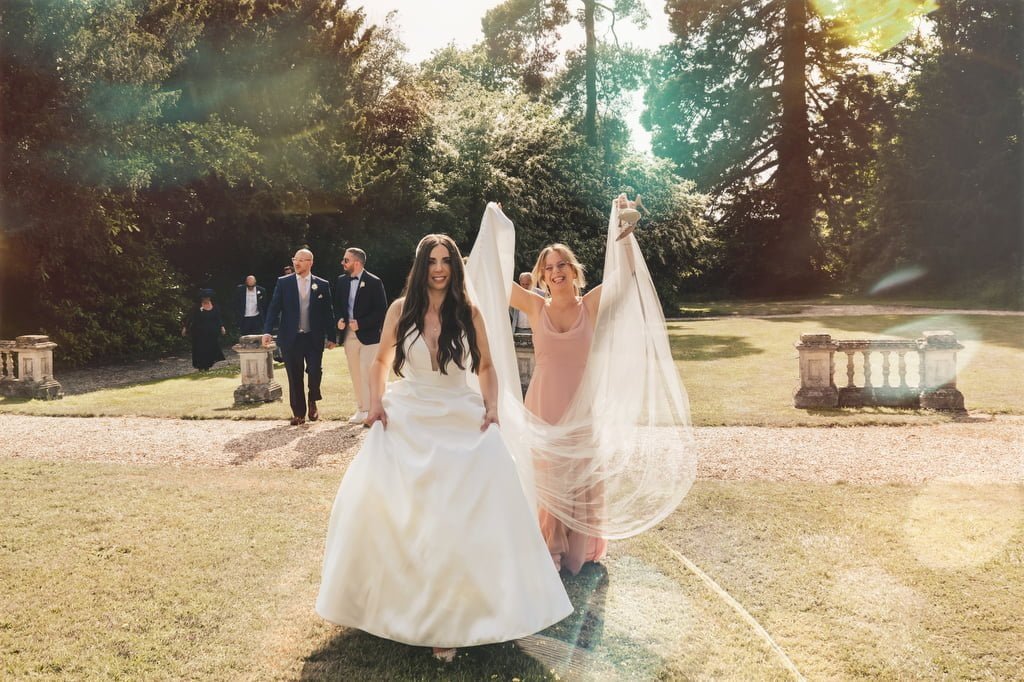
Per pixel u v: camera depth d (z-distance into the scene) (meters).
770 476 5.84
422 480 2.94
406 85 28.02
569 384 3.98
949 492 5.29
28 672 2.84
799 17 39.97
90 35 14.30
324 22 24.67
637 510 3.92
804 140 41.62
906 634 3.16
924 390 8.96
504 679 2.80
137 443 7.10
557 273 4.02
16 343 10.63
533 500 3.76
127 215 16.81
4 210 13.34
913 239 36.19
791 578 3.77
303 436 7.39
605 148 30.17
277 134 21.84
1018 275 31.27
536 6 31.89
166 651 3.02
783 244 42.12
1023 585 3.63
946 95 34.75
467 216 27.12
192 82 19.70
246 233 20.81
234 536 4.38
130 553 4.10
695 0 40.00
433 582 2.85
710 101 42.81
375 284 8.00
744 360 13.90
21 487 5.45
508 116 29.66
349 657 2.96
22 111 13.48
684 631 3.21
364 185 23.91
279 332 7.98
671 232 29.03
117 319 17.11
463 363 3.22
